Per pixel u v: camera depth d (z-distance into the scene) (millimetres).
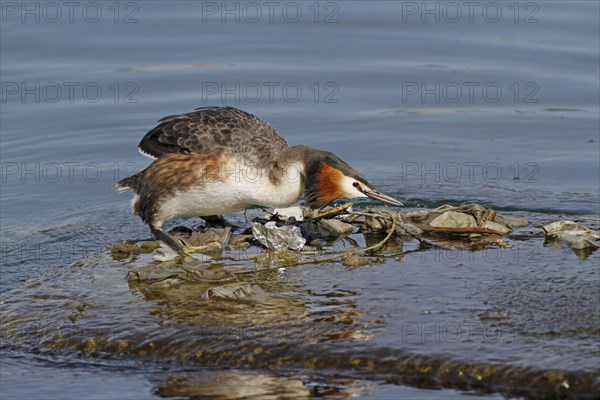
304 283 12859
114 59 24422
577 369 10016
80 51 24719
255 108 22422
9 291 13539
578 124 21547
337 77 23641
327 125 21766
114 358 11375
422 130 21609
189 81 23484
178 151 14859
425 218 15359
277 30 25672
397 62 24172
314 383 10508
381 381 10445
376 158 20391
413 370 10477
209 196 14727
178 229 15820
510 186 18578
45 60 24281
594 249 13781
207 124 14984
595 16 25672
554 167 19547
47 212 18391
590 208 17000
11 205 18703
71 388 10812
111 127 21797
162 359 11242
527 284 12414
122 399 10492
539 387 10000
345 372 10625
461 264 13352
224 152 14602
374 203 17297
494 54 24297
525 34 25078
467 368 10328
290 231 14398
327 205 15117
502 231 14633
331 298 12281
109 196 19000
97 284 13266
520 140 20953
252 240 14859
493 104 22531
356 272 13203
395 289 12484
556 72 23453
